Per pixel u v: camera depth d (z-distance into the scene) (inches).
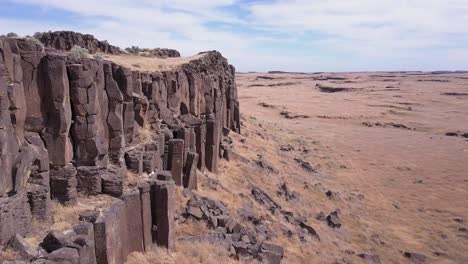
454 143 3496.6
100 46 1667.1
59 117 802.2
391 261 1376.7
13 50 748.0
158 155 1164.5
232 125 2426.2
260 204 1475.1
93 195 871.7
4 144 650.8
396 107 5418.3
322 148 3046.3
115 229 734.5
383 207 1925.4
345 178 2337.6
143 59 1758.1
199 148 1465.3
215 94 1893.5
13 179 674.8
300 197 1769.2
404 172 2564.0
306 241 1320.1
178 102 1549.0
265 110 5083.7
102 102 952.9
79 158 871.7
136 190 862.5
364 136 3681.1
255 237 1129.4
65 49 1465.3
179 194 1149.7
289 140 3021.7
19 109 736.3
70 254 605.9
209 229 1062.4
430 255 1455.5
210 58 2097.7
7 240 641.0
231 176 1626.5
